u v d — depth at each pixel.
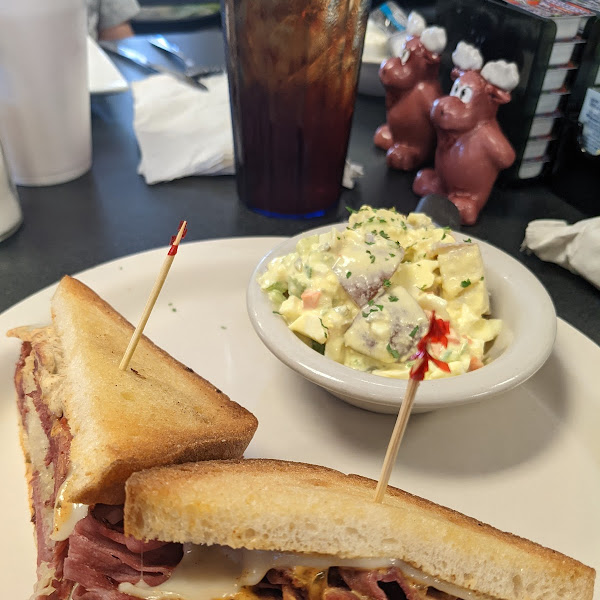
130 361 0.26
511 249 0.38
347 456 0.25
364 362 0.25
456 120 0.37
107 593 0.20
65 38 0.39
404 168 0.46
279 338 0.25
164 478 0.18
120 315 0.30
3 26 0.36
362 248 0.26
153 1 0.80
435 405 0.23
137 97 0.47
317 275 0.26
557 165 0.42
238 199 0.43
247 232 0.39
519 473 0.25
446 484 0.24
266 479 0.20
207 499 0.18
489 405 0.28
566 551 0.22
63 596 0.21
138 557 0.20
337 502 0.18
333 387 0.23
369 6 0.34
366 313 0.25
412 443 0.26
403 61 0.42
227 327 0.32
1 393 0.27
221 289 0.34
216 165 0.45
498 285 0.28
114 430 0.21
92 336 0.26
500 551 0.19
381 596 0.19
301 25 0.32
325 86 0.35
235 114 0.38
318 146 0.37
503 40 0.39
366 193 0.43
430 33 0.41
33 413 0.26
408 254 0.27
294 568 0.20
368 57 0.51
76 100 0.42
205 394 0.26
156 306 0.33
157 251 0.35
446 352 0.24
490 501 0.24
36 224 0.40
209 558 0.20
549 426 0.27
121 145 0.49
